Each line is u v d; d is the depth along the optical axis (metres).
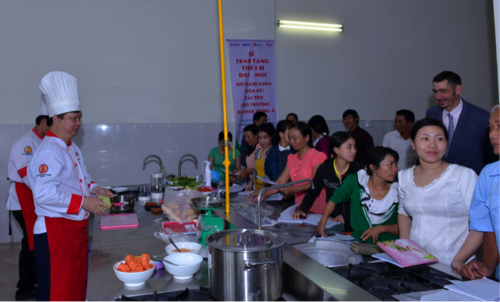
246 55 4.75
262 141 3.33
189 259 1.29
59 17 4.18
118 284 1.19
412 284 1.04
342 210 2.13
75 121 1.91
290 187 2.37
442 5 5.56
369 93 5.29
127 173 4.48
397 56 5.39
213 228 1.60
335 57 5.12
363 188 1.79
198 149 4.71
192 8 4.63
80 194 1.96
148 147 4.55
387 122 5.38
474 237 1.31
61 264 1.77
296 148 2.52
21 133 4.09
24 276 2.80
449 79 2.39
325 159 2.42
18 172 2.73
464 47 5.68
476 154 2.41
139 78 4.49
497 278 1.25
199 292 1.12
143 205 2.62
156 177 2.91
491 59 5.79
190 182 3.01
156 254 1.50
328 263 1.38
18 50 4.07
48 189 1.72
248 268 0.96
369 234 1.64
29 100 4.11
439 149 1.40
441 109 2.59
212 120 4.76
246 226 1.53
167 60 4.57
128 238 1.75
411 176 1.55
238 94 4.74
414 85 5.47
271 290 0.99
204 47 4.69
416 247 1.30
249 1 4.79
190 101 4.67
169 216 2.12
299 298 1.06
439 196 1.45
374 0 5.26
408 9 5.41
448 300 0.90
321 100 5.09
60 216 1.77
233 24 4.76
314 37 5.04
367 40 5.25
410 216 1.62
